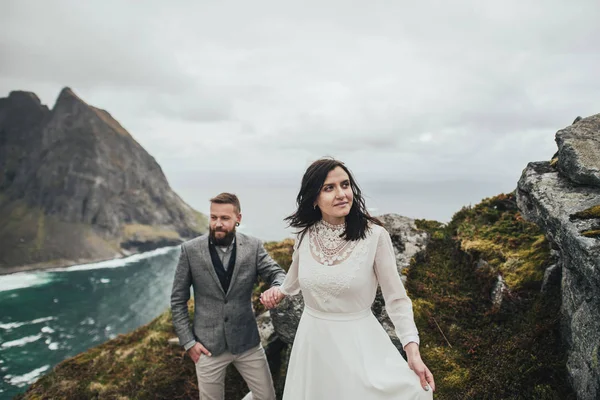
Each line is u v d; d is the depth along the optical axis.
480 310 3.81
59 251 144.62
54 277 110.62
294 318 4.01
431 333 3.65
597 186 2.77
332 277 2.36
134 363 5.40
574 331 2.78
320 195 2.40
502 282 3.78
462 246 4.46
